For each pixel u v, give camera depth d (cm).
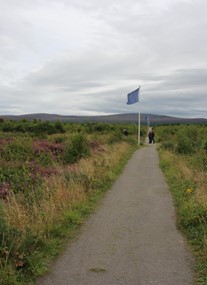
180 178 1557
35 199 1011
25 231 748
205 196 1044
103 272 652
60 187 1112
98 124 5494
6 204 925
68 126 5066
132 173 1823
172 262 698
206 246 735
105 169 1709
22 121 5434
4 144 1872
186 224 915
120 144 3136
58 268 666
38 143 2122
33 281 612
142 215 1029
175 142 3222
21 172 1290
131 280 623
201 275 639
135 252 747
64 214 952
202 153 2386
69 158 1852
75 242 800
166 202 1195
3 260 628
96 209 1085
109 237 837
